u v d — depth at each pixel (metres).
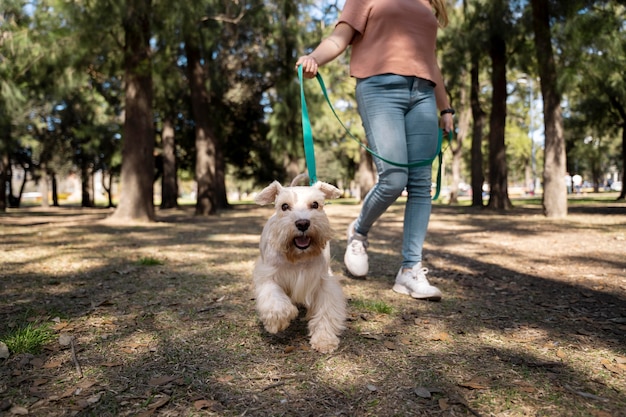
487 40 14.60
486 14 13.91
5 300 3.50
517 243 6.99
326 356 2.41
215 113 20.30
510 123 31.61
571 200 24.19
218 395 1.96
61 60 11.02
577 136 27.73
